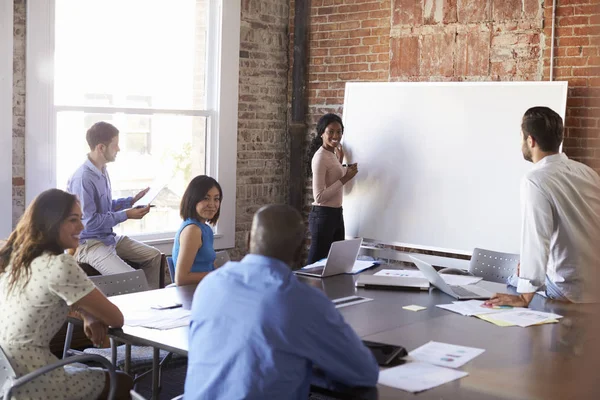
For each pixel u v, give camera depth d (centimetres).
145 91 673
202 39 713
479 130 614
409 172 651
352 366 246
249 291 244
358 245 462
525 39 618
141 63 668
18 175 587
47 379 311
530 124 375
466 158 619
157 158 686
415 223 646
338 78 740
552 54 604
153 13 673
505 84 604
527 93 593
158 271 612
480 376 262
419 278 434
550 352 291
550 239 359
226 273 252
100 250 572
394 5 691
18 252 316
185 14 698
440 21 664
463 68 653
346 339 244
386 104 668
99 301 315
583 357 278
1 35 564
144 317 343
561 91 578
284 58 777
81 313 325
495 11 632
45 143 597
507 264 498
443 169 632
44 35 589
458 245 622
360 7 719
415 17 679
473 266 511
